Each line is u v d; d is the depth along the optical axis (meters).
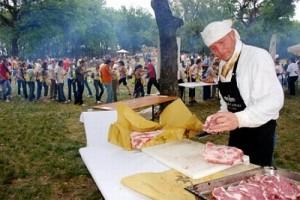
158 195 1.49
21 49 37.06
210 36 2.04
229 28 2.05
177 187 1.59
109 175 1.85
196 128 2.41
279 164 4.89
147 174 1.75
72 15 36.19
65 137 6.71
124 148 2.29
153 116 5.91
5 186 4.21
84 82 12.59
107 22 49.47
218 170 1.80
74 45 44.34
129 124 2.47
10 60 23.20
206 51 37.59
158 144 2.31
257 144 2.23
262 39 31.98
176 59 7.92
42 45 36.41
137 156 2.15
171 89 7.95
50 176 4.54
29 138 6.67
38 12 33.97
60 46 41.81
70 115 9.30
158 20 7.82
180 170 1.82
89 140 2.69
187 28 39.69
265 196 1.38
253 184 1.47
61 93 12.16
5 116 9.37
